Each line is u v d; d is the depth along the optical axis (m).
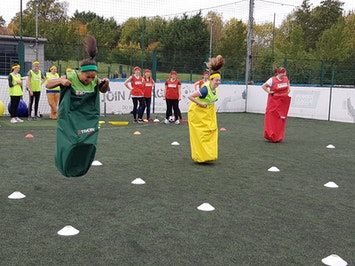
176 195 5.19
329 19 55.81
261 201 5.05
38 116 13.61
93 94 4.63
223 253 3.50
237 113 18.39
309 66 27.33
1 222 4.09
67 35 38.62
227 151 8.51
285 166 7.17
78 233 3.85
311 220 4.42
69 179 5.80
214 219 4.35
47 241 3.66
